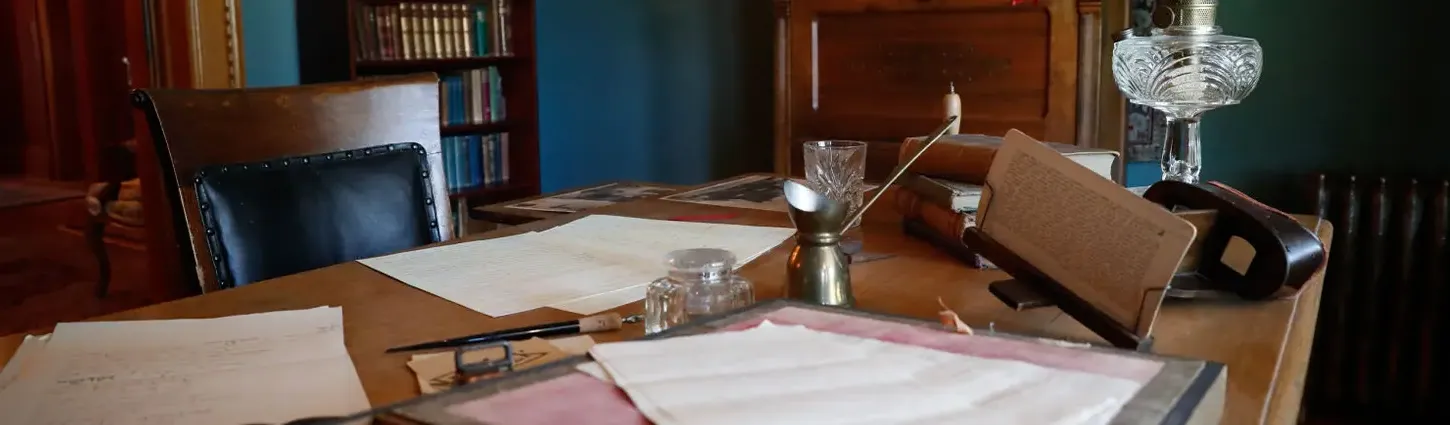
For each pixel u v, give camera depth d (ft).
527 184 13.09
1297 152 9.41
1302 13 9.19
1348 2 9.00
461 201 11.58
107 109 19.60
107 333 3.05
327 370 2.68
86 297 12.46
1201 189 3.49
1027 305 3.04
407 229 5.07
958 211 4.00
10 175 22.03
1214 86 5.01
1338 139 9.21
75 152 21.01
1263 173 9.59
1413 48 8.80
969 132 9.39
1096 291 2.85
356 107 5.13
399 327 3.13
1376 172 9.10
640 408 1.76
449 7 12.32
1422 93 8.81
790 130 10.30
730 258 3.02
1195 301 3.28
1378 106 9.00
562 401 1.81
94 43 19.27
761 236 4.52
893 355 2.08
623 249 4.30
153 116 4.38
